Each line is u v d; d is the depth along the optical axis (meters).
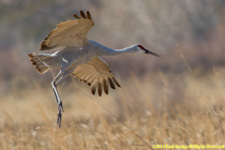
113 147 9.78
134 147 9.90
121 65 26.58
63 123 11.71
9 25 38.03
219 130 10.30
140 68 25.41
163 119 11.71
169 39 32.44
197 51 29.83
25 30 36.53
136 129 11.66
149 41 32.19
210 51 29.62
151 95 14.80
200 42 31.44
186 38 32.50
